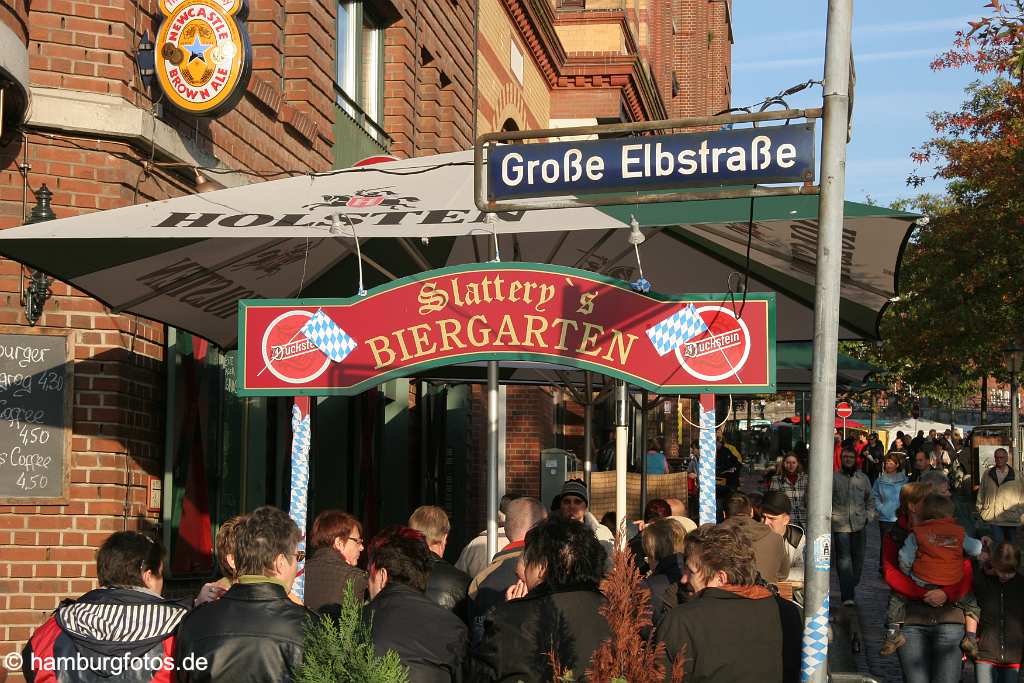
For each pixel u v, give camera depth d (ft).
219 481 36.47
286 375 22.21
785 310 33.71
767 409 243.40
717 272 32.71
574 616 15.79
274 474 42.11
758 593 16.63
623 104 90.17
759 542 27.84
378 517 54.19
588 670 14.78
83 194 30.32
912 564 28.12
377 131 54.54
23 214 29.71
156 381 32.71
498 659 15.81
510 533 21.39
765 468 169.68
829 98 17.48
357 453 51.44
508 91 75.51
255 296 29.99
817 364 16.92
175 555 33.22
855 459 49.65
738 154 18.16
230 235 21.70
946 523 28.09
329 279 33.37
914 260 101.86
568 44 90.63
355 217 23.00
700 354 21.44
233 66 31.65
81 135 30.37
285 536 15.67
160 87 32.19
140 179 31.53
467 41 66.33
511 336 21.88
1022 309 91.86
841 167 17.44
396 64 56.13
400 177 26.96
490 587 20.85
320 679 13.66
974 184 90.79
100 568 16.52
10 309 30.01
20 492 29.86
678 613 16.33
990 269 91.45
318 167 44.96
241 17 32.17
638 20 111.04
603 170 18.61
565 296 21.80
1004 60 70.79
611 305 21.74
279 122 40.98
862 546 51.29
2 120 28.48
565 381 39.70
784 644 16.34
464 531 67.26
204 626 15.24
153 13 32.81
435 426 63.72
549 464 64.59
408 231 21.79
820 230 17.34
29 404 30.04
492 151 18.95
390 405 56.49
